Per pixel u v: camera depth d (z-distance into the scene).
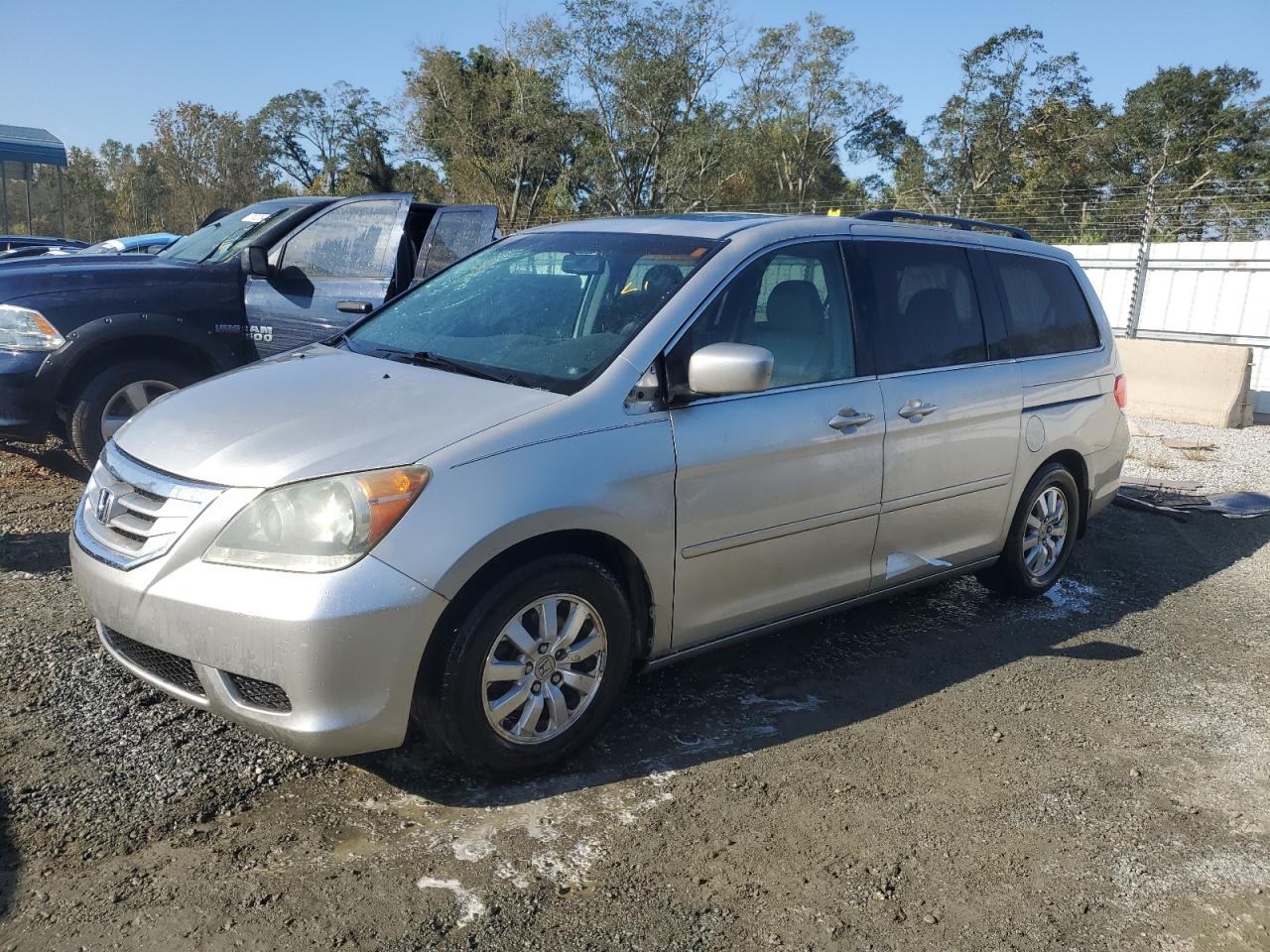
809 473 3.81
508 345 3.69
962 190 43.66
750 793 3.25
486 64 47.94
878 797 3.29
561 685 3.24
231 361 6.64
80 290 6.12
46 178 47.81
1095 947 2.63
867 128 51.72
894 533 4.26
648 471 3.30
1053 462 5.20
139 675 3.06
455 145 48.31
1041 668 4.47
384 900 2.59
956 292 4.69
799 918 2.65
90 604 3.09
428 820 2.98
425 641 2.85
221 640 2.76
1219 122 43.84
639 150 45.06
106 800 2.96
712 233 3.97
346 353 3.93
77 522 3.28
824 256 4.16
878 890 2.80
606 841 2.93
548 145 46.22
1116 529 6.90
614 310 3.67
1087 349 5.44
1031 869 2.95
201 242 7.51
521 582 3.02
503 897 2.64
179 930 2.44
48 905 2.50
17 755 3.17
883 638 4.71
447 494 2.88
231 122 61.09
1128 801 3.38
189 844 2.79
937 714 3.94
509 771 3.15
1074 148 43.56
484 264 4.45
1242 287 12.96
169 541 2.87
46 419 5.93
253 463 2.89
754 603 3.78
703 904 2.68
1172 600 5.55
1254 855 3.12
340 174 66.12
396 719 2.86
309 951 2.39
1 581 4.62
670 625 3.52
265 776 3.15
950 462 4.44
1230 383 10.83
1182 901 2.86
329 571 2.73
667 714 3.78
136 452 3.16
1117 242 15.28
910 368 4.32
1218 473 8.64
